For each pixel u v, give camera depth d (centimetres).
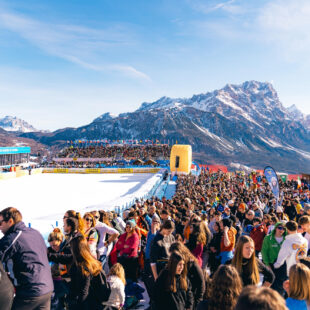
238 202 1272
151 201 1406
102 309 434
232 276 297
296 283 333
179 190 2511
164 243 495
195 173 5788
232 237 584
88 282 407
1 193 3562
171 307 359
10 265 368
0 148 6412
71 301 412
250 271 411
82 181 4959
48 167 7238
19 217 370
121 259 658
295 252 522
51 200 3022
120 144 9631
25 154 8025
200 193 2102
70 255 455
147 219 901
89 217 595
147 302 630
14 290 376
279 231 553
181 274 372
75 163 7994
